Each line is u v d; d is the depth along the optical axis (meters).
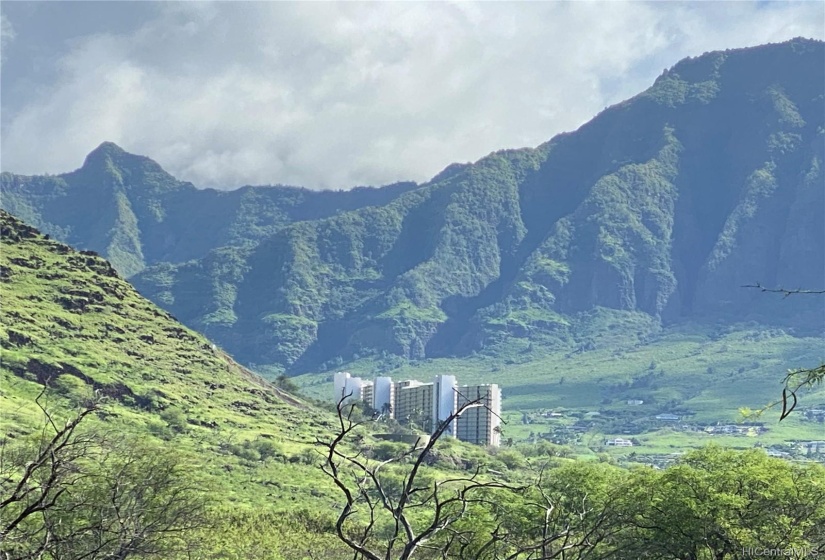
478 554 27.02
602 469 82.00
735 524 70.06
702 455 81.50
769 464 76.88
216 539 77.94
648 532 69.69
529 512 57.75
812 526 71.69
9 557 28.47
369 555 23.22
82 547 32.94
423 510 76.75
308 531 98.62
